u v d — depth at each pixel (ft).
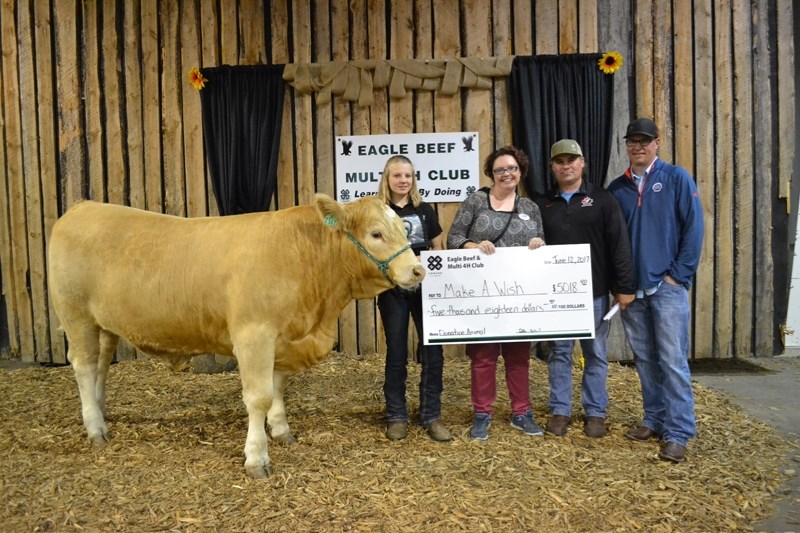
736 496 10.48
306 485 10.62
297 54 19.30
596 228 12.55
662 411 12.92
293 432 13.26
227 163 19.24
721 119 19.33
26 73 20.07
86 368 12.61
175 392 16.48
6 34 20.07
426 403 13.01
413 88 19.19
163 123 19.75
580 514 9.78
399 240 11.05
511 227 12.56
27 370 19.30
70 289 12.14
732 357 20.07
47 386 17.37
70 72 19.85
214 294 11.18
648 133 11.93
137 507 9.89
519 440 12.73
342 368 18.57
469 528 9.34
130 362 19.71
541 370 18.30
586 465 11.59
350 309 19.92
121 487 10.56
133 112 19.79
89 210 12.55
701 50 19.24
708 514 9.88
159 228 11.85
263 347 10.91
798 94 20.31
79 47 19.90
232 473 11.07
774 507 10.19
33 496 10.28
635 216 12.44
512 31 19.26
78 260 12.03
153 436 13.03
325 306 11.58
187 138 19.65
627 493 10.46
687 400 11.96
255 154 19.11
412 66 19.02
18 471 11.25
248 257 11.00
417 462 11.60
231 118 18.99
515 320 12.57
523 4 19.08
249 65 19.06
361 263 11.24
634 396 15.81
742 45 19.24
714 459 11.99
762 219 19.60
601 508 9.98
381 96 19.27
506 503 10.07
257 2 19.27
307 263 11.22
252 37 19.35
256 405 10.89
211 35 19.38
